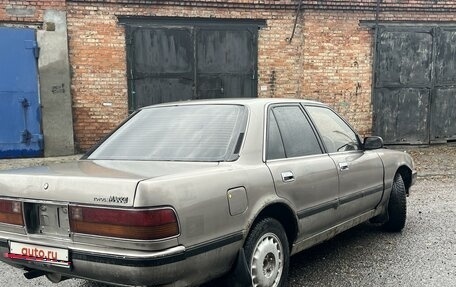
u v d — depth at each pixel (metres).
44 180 2.87
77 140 10.21
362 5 11.20
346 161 4.30
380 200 4.96
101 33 10.08
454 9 11.69
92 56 10.09
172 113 3.89
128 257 2.53
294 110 4.06
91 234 2.67
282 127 3.79
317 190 3.82
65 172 2.98
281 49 11.06
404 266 4.28
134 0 10.12
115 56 10.21
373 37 11.45
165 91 10.59
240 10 10.75
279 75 11.12
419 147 12.03
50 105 9.90
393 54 11.63
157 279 2.55
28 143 9.86
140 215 2.51
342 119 4.79
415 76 11.81
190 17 10.49
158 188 2.57
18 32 9.57
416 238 5.13
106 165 3.24
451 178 8.71
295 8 11.00
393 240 5.07
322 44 11.16
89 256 2.66
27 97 9.77
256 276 3.19
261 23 10.91
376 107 11.72
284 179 3.46
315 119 4.28
